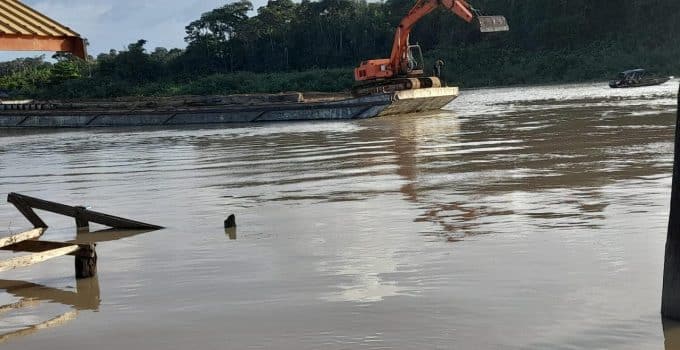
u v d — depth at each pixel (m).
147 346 5.97
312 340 5.87
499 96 54.75
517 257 7.88
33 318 6.90
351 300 6.78
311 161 18.50
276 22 120.69
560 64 90.31
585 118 27.14
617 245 8.12
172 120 40.06
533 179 13.24
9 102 54.69
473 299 6.61
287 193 13.42
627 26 96.75
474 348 5.55
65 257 9.38
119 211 12.72
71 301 7.38
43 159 23.69
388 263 7.96
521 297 6.59
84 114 42.38
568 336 5.68
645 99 37.56
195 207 12.56
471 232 9.21
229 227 10.55
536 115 30.83
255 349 5.76
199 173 17.42
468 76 94.88
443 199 11.74
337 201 12.18
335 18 118.06
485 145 19.77
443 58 99.19
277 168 17.44
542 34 99.75
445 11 108.00
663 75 82.31
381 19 116.25
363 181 14.32
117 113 41.28
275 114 37.78
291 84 95.00
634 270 7.17
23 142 32.25
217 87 97.94
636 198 10.76
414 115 36.19
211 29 119.44
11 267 7.70
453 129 26.06
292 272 7.85
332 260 8.26
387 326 6.08
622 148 17.03
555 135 21.28
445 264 7.76
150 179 16.84
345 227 10.02
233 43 118.00
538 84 86.69
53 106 47.97
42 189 16.33
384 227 9.84
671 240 5.82
